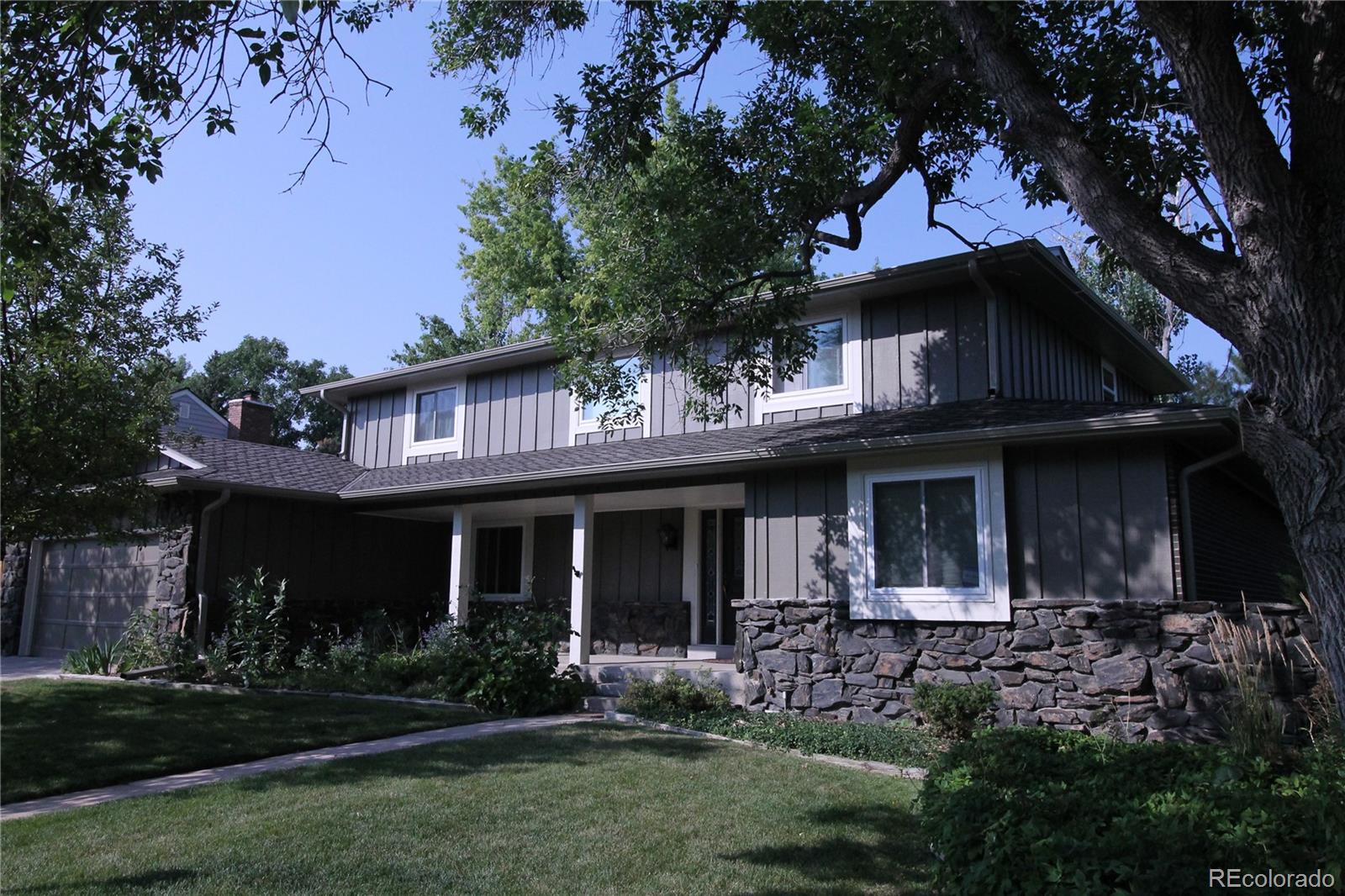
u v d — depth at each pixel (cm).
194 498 1375
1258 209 443
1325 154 436
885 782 718
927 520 982
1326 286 427
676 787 688
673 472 1163
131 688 1130
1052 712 868
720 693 1052
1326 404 420
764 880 493
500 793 662
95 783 710
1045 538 920
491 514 1664
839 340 1231
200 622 1333
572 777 715
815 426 1139
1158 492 865
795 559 1088
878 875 502
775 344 1088
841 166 1022
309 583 1514
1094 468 903
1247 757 496
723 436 1235
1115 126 869
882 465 1018
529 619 1155
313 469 1634
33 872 496
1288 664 742
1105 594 878
